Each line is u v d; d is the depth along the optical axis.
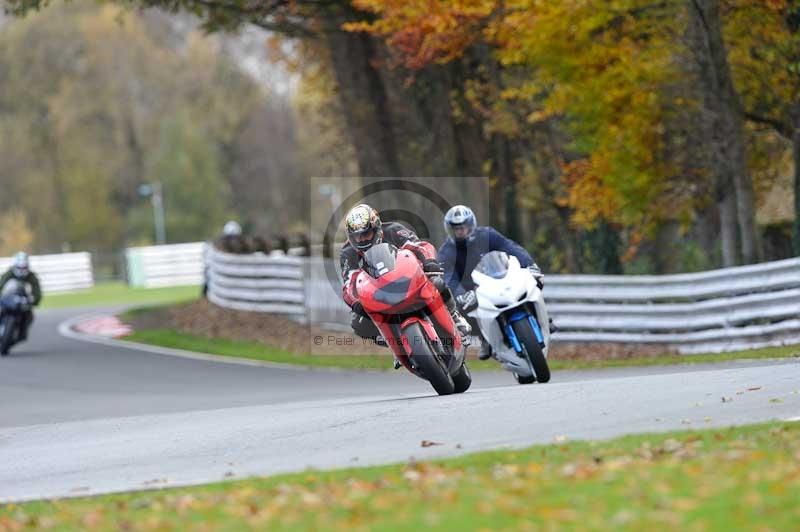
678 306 67.50
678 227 102.38
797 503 21.52
